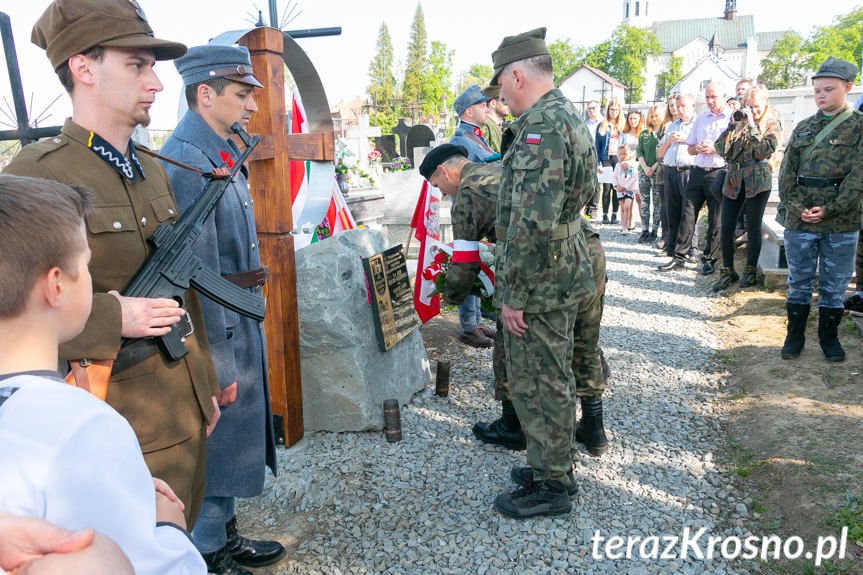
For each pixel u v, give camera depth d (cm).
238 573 248
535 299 268
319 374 366
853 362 429
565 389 278
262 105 314
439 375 428
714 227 746
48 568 61
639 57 9744
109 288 166
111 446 80
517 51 274
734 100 764
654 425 384
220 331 220
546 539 276
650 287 731
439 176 362
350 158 802
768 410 378
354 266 369
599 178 1234
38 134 246
